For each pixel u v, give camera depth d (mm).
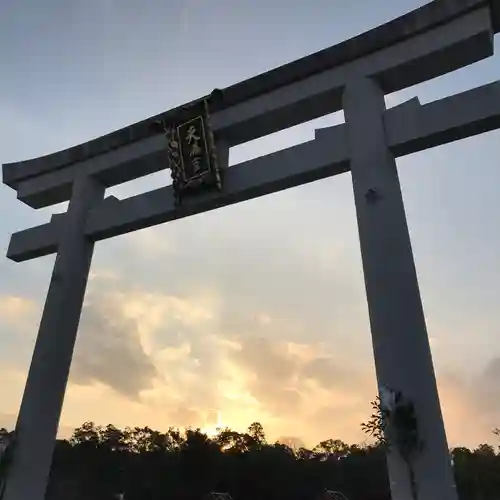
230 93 12969
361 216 10180
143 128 14328
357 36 11633
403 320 9055
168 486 52969
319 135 11648
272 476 54312
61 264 14078
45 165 16062
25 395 12805
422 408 8383
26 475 11883
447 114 10234
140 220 13578
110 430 61562
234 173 12406
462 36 10406
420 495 7859
